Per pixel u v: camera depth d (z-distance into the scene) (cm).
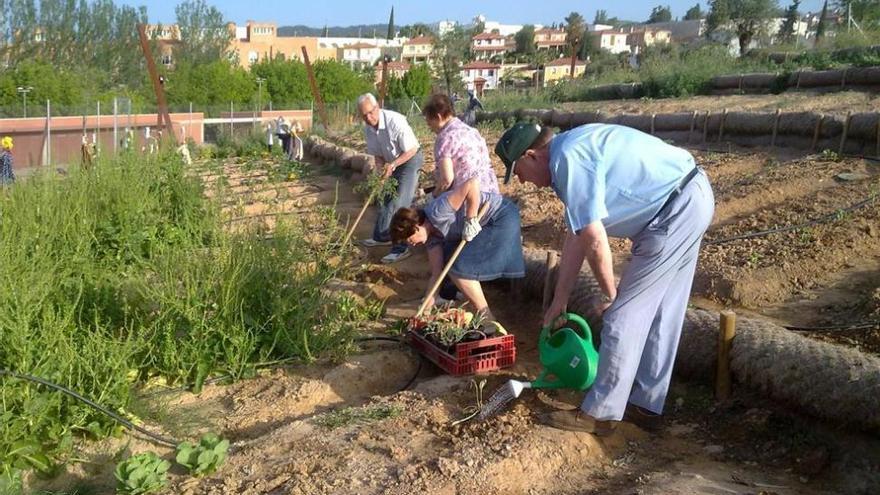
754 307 559
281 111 3781
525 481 375
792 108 1195
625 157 382
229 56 8444
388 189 802
